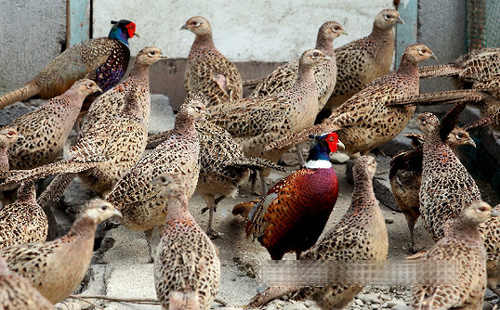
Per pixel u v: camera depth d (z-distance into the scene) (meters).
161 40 11.27
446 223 6.77
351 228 6.49
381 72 10.18
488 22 11.08
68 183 7.92
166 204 7.25
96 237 8.32
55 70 9.81
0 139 7.80
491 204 9.51
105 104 8.83
